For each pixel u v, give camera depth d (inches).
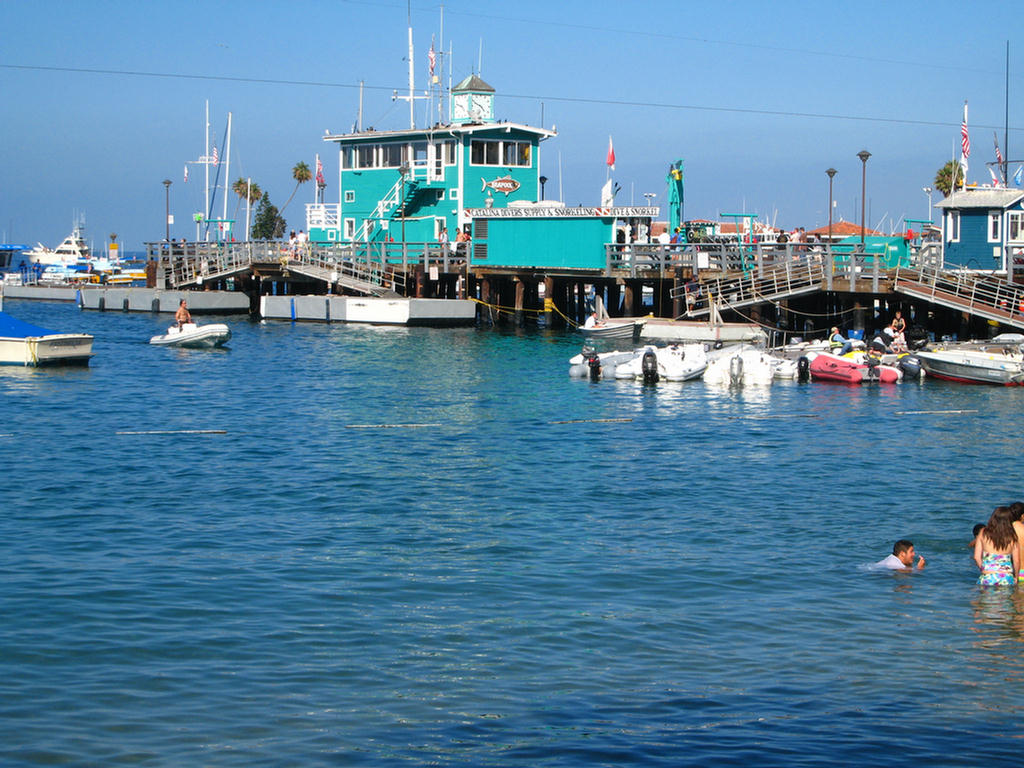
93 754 450.9
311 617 613.6
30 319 3026.6
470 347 2210.9
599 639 581.0
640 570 705.6
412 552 748.6
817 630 593.9
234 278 3371.1
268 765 443.2
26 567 700.7
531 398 1528.1
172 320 3026.6
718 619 611.8
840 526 824.3
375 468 1043.9
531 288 2765.7
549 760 446.9
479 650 565.6
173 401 1487.5
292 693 511.5
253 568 706.2
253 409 1419.8
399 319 2659.9
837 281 1968.5
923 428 1285.7
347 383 1679.4
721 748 456.4
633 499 917.8
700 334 2081.7
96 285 4030.5
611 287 2628.0
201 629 591.8
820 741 462.3
